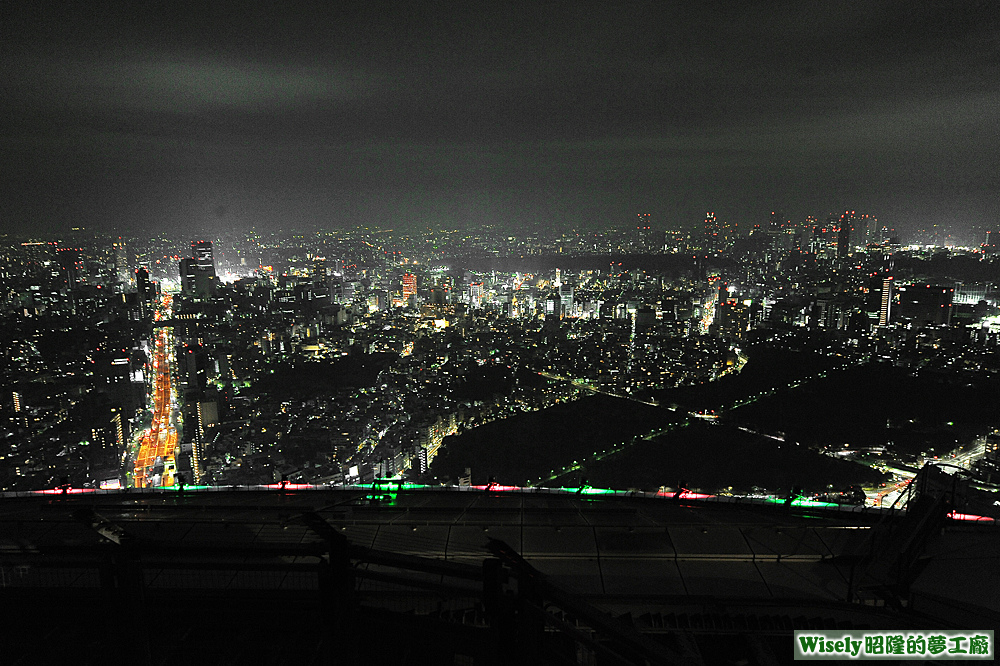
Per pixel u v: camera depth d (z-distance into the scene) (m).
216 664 7.55
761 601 10.50
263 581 9.61
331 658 6.61
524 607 5.62
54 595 7.73
